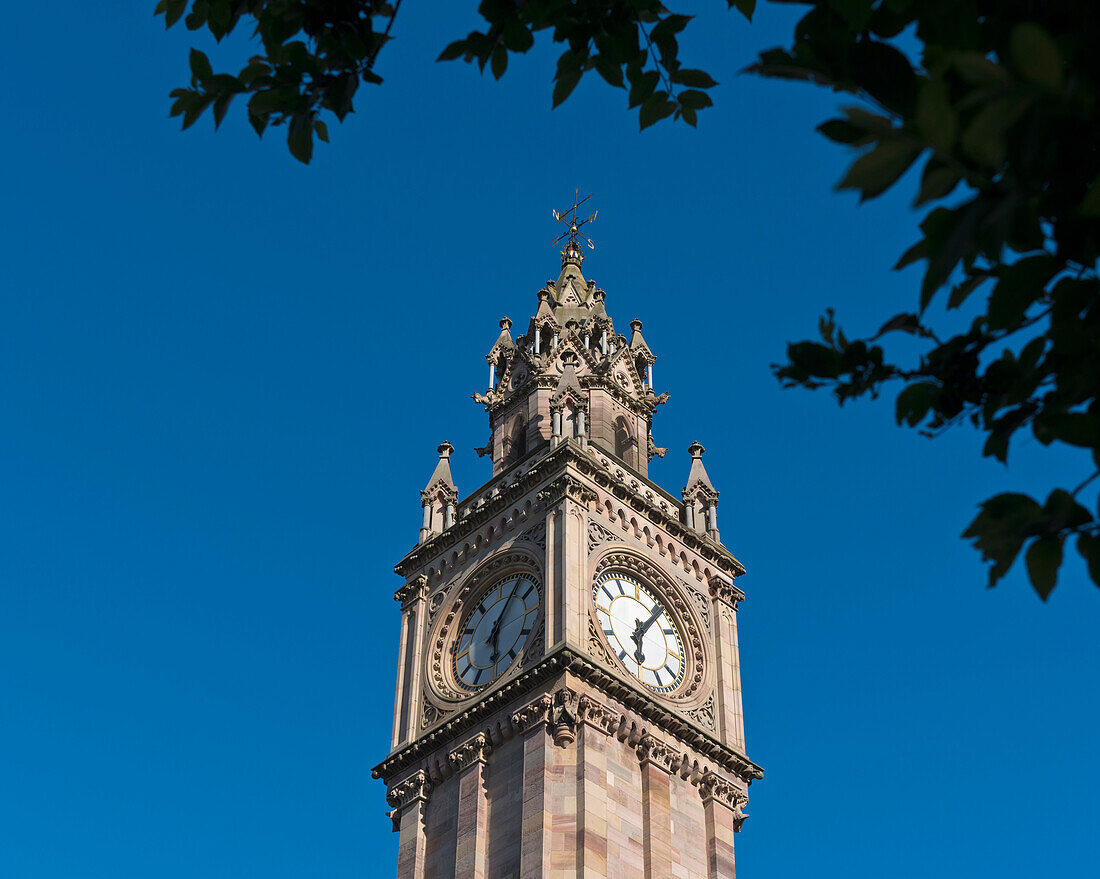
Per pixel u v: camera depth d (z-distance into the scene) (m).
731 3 14.27
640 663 53.31
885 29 10.00
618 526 56.47
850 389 11.93
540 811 46.94
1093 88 8.38
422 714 54.84
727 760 52.94
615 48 14.66
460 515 60.91
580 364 66.19
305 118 13.98
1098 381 10.15
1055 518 9.88
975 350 11.30
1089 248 9.45
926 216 9.08
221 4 14.84
